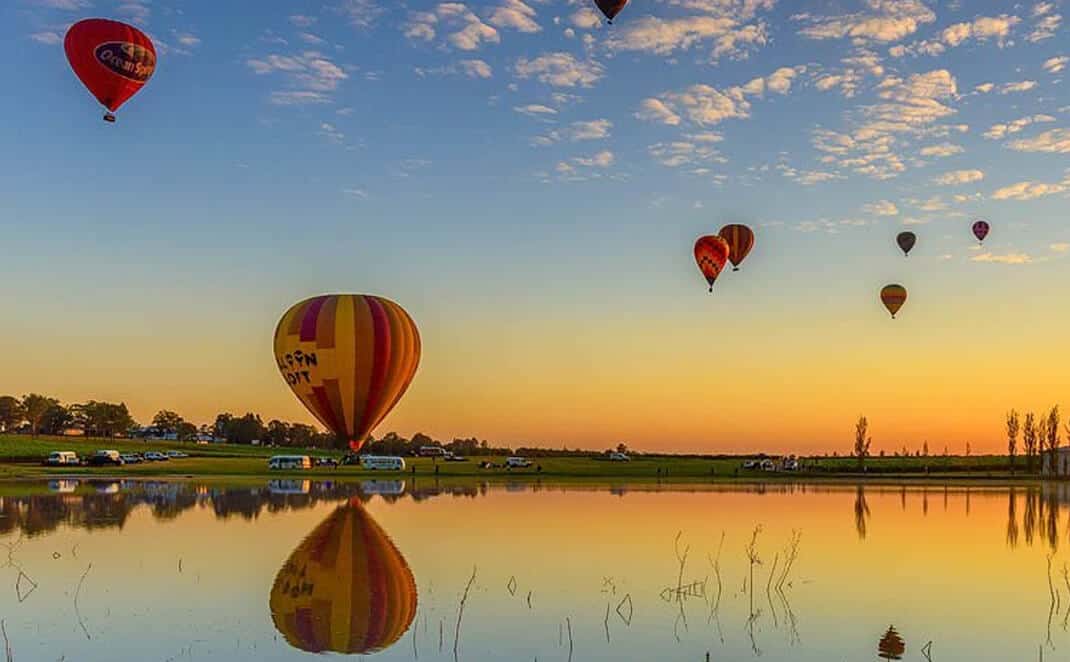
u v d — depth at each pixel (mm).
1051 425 102062
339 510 42625
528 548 28531
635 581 22438
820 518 40438
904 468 108688
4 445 126062
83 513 39875
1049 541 32219
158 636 16484
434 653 15375
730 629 17234
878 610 19188
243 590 20906
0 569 23703
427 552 27500
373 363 55062
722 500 52000
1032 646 16172
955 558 27500
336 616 18156
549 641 16219
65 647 15703
